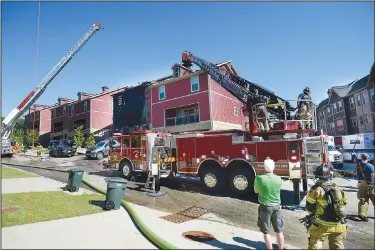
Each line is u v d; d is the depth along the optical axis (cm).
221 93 2291
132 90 2802
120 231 492
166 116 2441
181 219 641
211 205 786
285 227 601
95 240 430
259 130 951
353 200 836
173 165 1039
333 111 3659
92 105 3531
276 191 449
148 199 861
